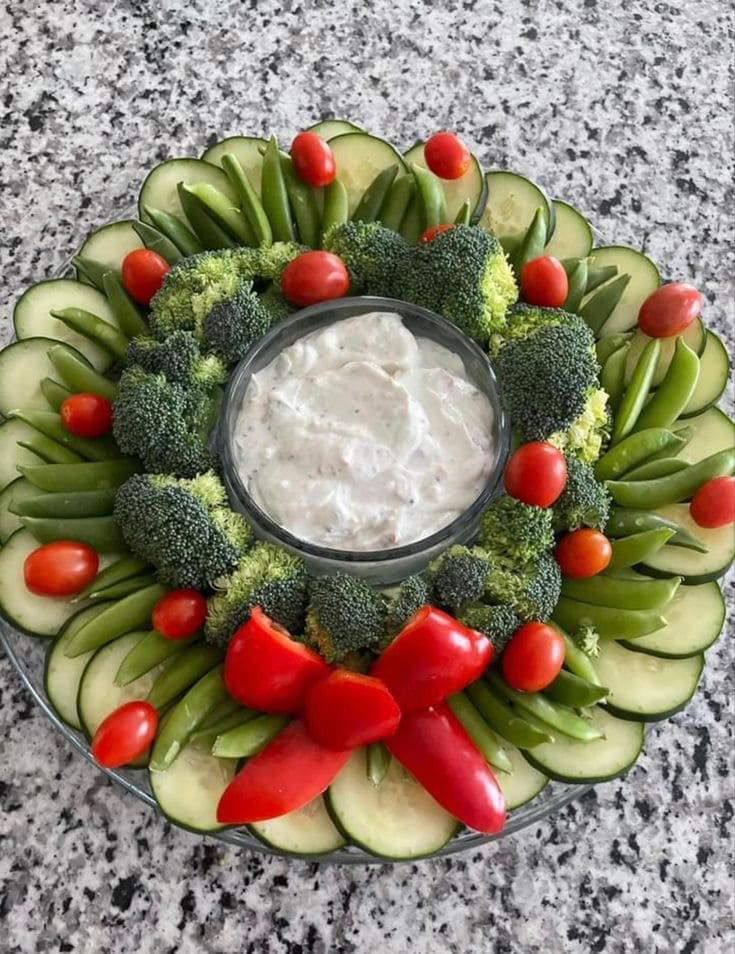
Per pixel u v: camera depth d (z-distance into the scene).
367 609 0.39
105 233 0.48
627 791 0.45
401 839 0.38
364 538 0.41
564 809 0.44
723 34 0.63
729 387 0.52
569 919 0.42
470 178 0.49
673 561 0.43
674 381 0.44
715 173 0.58
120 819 0.43
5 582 0.42
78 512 0.42
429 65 0.61
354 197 0.50
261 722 0.39
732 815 0.44
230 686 0.38
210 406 0.44
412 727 0.38
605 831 0.44
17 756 0.44
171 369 0.43
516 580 0.40
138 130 0.58
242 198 0.48
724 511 0.42
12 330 0.53
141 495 0.41
